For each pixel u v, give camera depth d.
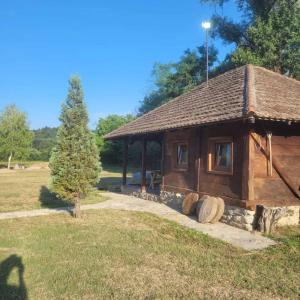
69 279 6.22
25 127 47.53
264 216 10.04
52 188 11.55
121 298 5.52
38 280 6.18
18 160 50.50
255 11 32.47
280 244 8.80
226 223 11.20
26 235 9.41
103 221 11.45
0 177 32.19
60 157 11.45
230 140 11.36
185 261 7.36
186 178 13.98
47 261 7.18
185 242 8.93
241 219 10.52
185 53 40.06
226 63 31.59
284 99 11.71
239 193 10.81
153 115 18.28
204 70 38.97
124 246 8.38
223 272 6.75
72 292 5.70
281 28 26.97
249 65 14.62
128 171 41.94
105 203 15.64
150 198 16.66
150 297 5.57
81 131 11.56
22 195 18.64
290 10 28.06
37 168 48.53
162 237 9.38
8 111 46.78
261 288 6.03
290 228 10.64
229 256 7.80
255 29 27.98
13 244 8.47
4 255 7.59
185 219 11.91
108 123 54.06
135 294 5.67
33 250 7.96
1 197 17.81
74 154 11.43
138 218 12.02
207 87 15.91
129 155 49.38
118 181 27.70
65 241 8.77
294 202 11.12
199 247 8.48
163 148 15.91
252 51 29.22
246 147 10.52
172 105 17.47
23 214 12.76
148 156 38.44
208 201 11.38
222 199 11.42
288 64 26.28
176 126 12.79
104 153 51.69
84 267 6.85
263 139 10.86
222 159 11.98
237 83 13.21
